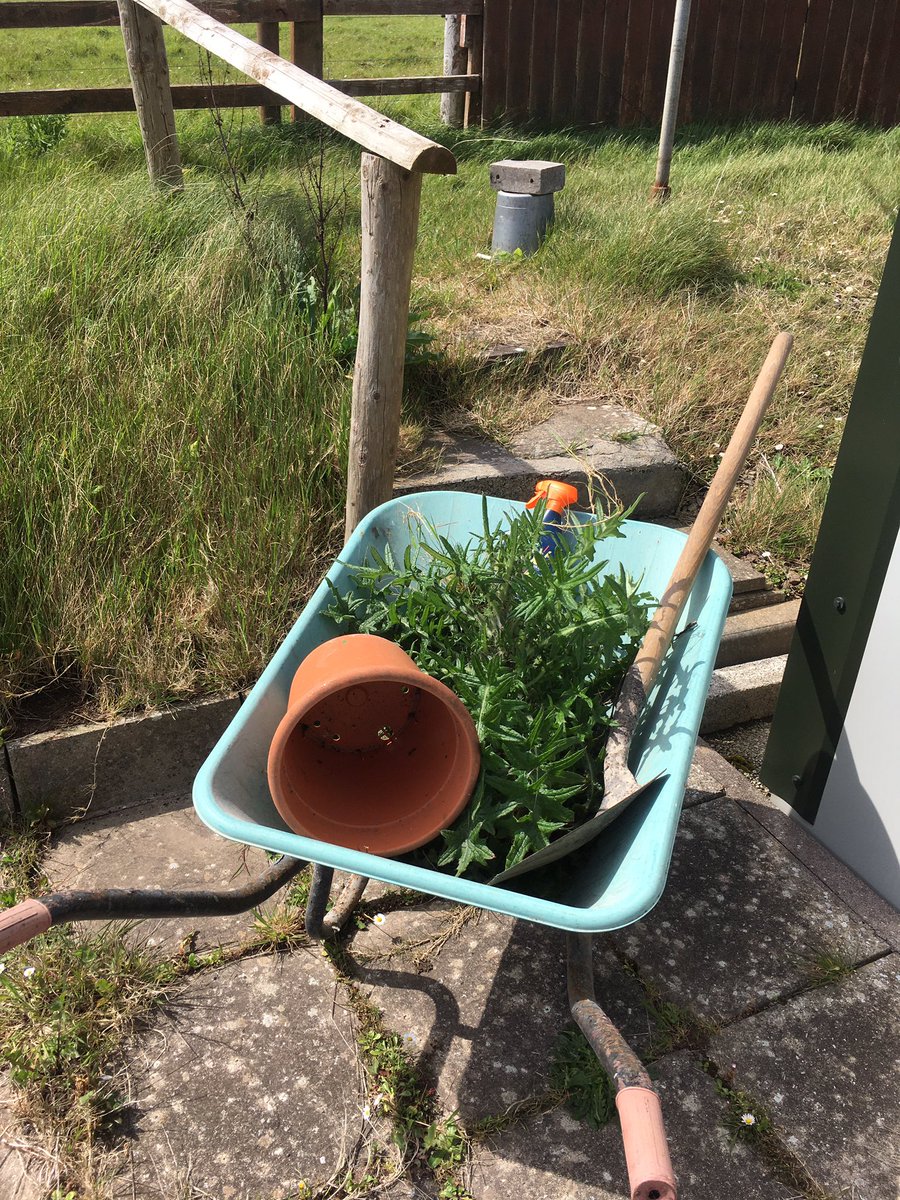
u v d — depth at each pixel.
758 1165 1.94
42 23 7.02
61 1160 1.91
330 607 2.12
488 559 2.11
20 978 2.19
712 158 8.27
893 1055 2.15
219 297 3.83
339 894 2.49
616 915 1.43
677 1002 2.25
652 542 2.34
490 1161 1.94
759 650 3.47
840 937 2.43
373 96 9.83
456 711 1.70
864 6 10.17
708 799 2.88
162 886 2.53
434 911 2.48
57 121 6.94
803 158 7.77
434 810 1.82
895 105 10.87
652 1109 1.32
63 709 2.78
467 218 6.13
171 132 4.88
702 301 5.04
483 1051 2.13
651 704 2.08
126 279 3.82
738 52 9.97
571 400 4.25
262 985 2.28
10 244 4.00
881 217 6.43
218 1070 2.09
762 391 2.21
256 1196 1.87
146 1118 2.00
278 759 1.67
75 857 2.63
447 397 4.11
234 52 3.13
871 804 2.54
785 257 5.81
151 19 4.57
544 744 1.90
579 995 1.63
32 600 2.86
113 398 3.36
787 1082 2.09
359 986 2.28
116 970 2.27
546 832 1.77
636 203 6.14
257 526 3.14
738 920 2.47
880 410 2.29
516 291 4.88
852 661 2.51
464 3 8.73
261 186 5.17
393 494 3.42
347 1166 1.93
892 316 2.21
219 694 2.84
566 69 9.41
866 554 2.40
